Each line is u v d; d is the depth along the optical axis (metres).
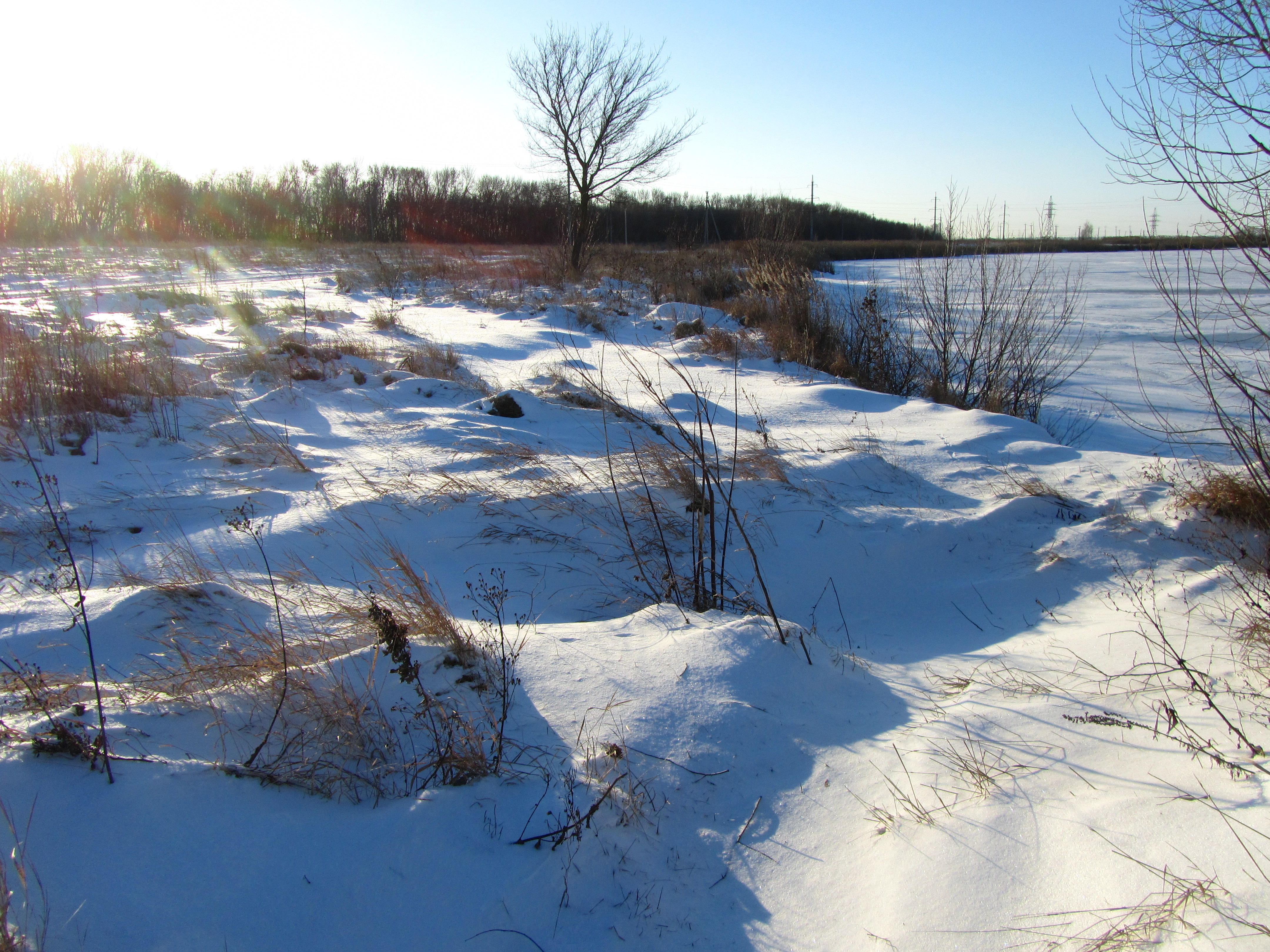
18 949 1.88
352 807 2.52
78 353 7.25
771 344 12.09
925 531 5.44
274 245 33.19
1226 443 6.22
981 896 2.23
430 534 5.05
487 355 11.40
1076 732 2.95
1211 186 4.01
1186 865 2.14
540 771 2.71
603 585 4.76
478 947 2.13
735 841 2.58
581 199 24.03
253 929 2.10
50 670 3.25
